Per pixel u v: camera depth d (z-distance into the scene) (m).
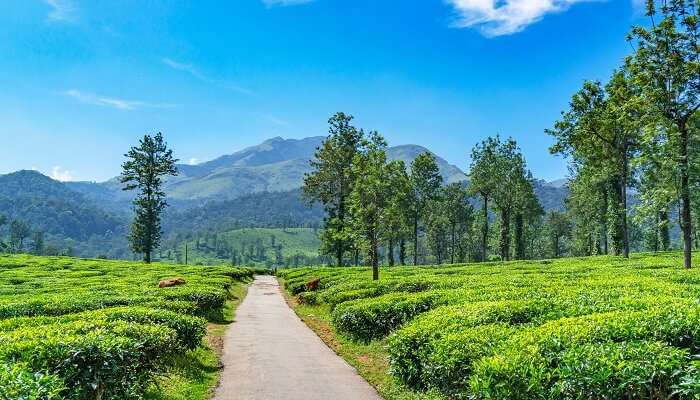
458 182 89.12
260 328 20.05
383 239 32.16
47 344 7.76
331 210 63.06
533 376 6.48
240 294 38.06
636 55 29.33
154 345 9.98
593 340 7.38
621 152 41.44
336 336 17.89
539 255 106.62
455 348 8.80
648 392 5.95
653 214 31.17
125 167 73.06
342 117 60.66
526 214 76.69
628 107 32.22
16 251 155.25
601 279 17.80
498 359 6.93
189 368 11.96
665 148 29.12
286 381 11.18
